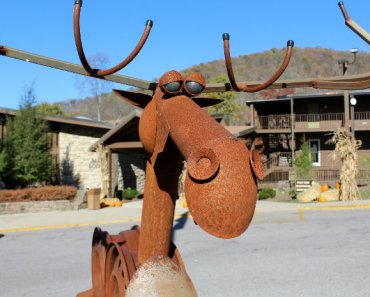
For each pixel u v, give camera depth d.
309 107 34.12
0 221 16.45
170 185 2.64
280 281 7.30
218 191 1.80
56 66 2.71
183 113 2.21
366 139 32.38
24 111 21.72
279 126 33.91
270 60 154.75
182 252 10.12
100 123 25.06
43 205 19.36
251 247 10.41
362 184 26.52
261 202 20.62
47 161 21.86
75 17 2.33
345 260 8.66
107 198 21.64
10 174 20.80
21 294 7.16
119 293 2.91
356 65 146.88
